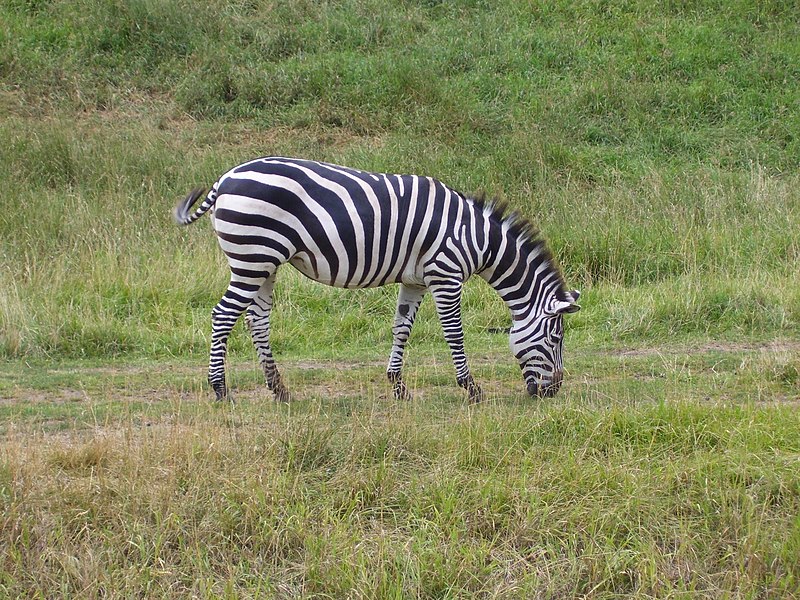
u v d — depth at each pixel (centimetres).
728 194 2498
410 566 979
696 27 3503
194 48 3253
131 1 3334
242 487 1065
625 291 2014
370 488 1097
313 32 3366
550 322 1449
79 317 1708
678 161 2850
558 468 1150
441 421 1317
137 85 3102
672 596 959
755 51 3397
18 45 3153
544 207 2409
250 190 1317
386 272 1395
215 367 1381
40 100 2969
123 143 2670
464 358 1443
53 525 1002
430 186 1405
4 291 1738
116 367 1595
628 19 3569
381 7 3550
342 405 1390
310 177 1340
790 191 2527
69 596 930
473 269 1429
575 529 1052
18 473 1061
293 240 1345
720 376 1571
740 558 1006
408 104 3006
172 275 1911
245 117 3003
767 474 1137
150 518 1030
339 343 1791
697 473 1142
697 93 3136
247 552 1002
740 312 1892
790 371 1548
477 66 3253
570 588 985
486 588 972
